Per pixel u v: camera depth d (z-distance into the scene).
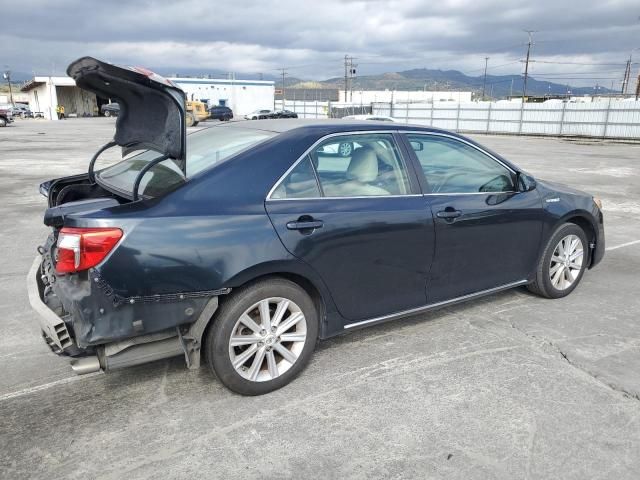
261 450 2.63
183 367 3.46
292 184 3.13
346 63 88.81
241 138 3.35
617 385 3.25
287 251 2.98
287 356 3.18
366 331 4.02
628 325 4.17
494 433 2.77
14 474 2.46
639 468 2.51
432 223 3.59
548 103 39.06
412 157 3.66
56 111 57.44
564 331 4.04
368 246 3.32
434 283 3.76
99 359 2.72
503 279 4.23
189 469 2.50
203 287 2.78
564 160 19.05
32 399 3.08
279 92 110.62
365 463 2.54
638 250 6.57
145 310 2.69
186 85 69.88
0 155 17.55
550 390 3.20
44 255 3.32
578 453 2.62
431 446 2.67
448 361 3.55
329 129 3.37
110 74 2.79
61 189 3.62
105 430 2.79
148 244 2.64
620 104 34.97
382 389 3.20
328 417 2.91
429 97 101.69
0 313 4.36
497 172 4.14
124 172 3.48
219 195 2.90
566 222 4.61
